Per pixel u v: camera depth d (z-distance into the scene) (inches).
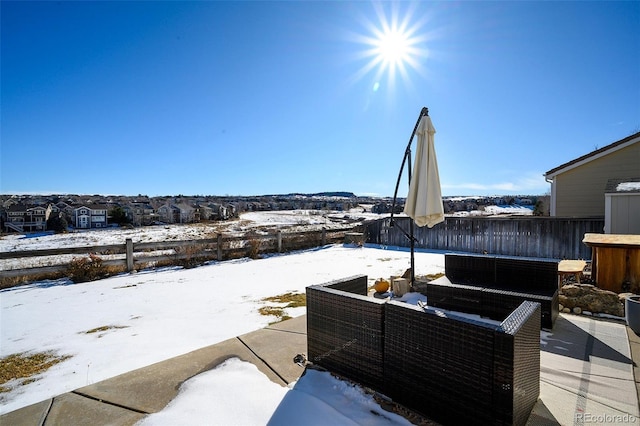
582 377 88.0
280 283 227.0
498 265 156.5
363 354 83.7
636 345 109.4
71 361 109.1
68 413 75.2
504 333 58.3
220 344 113.5
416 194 162.4
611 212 241.3
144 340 125.8
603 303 141.3
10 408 80.4
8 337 134.7
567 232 311.3
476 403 62.7
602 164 326.0
